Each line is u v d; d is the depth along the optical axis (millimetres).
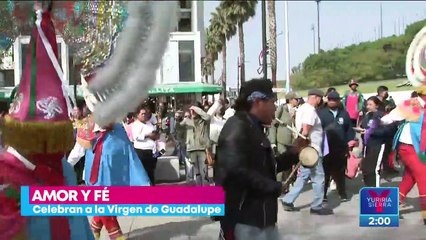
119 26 2627
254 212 3119
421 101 6430
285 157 3666
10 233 3297
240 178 3035
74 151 5191
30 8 3189
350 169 8055
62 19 3256
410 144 6289
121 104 2473
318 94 7617
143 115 8898
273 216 3176
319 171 7160
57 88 3271
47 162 3377
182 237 5559
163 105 17359
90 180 5277
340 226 5637
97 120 2629
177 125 12312
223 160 3068
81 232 3543
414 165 6184
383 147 7973
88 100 3186
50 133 3229
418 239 5180
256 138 3092
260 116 3180
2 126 3326
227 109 10062
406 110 6469
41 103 3229
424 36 6469
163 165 10352
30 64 3254
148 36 2258
